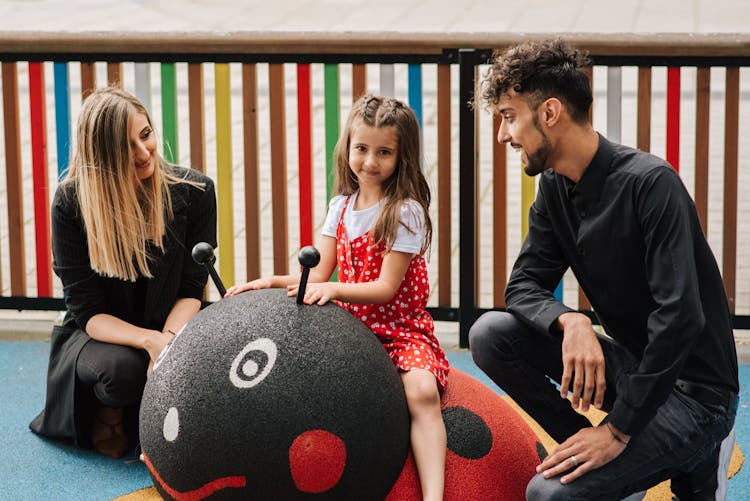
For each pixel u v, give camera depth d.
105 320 3.81
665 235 2.74
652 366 2.72
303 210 5.04
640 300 2.91
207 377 2.67
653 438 2.83
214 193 3.93
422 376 2.92
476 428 2.98
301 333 2.72
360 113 3.13
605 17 14.08
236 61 4.93
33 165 5.15
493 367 3.21
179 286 3.94
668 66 4.77
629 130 8.62
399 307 3.15
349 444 2.65
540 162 2.89
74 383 3.82
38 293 5.28
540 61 2.81
